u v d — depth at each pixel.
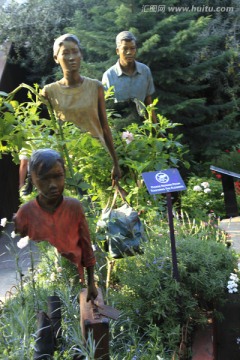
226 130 10.54
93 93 5.41
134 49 6.75
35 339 3.96
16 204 10.28
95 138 5.62
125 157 6.01
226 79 11.16
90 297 3.92
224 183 6.36
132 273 4.67
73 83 5.39
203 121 10.97
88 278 3.93
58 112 5.47
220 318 4.68
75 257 3.84
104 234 5.10
